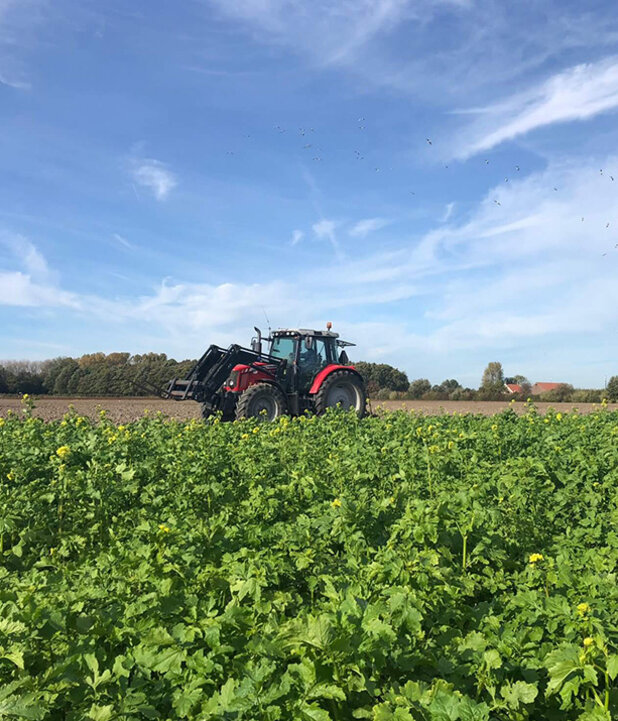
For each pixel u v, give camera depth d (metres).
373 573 4.22
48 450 8.59
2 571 4.84
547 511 7.11
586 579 4.63
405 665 3.35
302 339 18.38
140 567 4.39
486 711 2.79
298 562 4.76
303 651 3.24
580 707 3.35
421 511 5.30
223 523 5.38
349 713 3.21
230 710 2.97
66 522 6.72
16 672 3.17
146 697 3.16
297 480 7.39
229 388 16.64
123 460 8.12
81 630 3.56
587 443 10.05
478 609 4.44
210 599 4.07
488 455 9.99
